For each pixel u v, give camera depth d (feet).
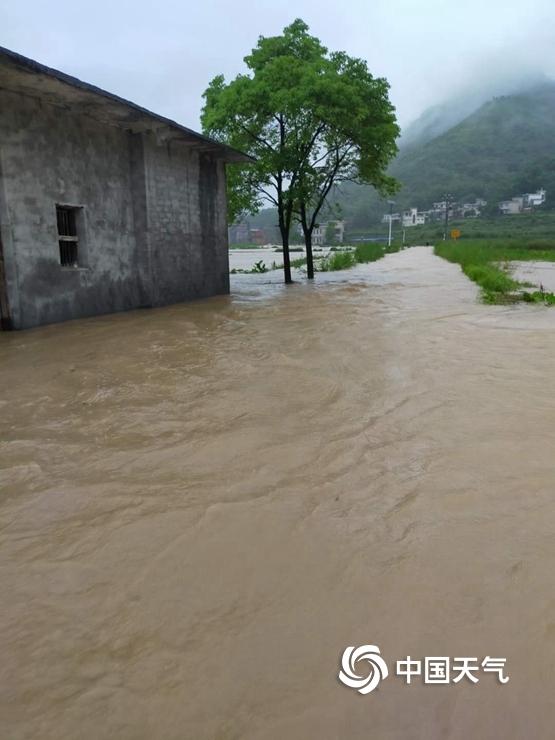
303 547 8.71
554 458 11.82
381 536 8.98
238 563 8.34
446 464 11.61
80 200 32.89
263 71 53.67
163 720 5.80
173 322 30.89
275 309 36.52
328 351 22.38
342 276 69.67
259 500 10.21
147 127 35.81
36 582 8.02
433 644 6.73
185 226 42.98
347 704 5.94
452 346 23.11
